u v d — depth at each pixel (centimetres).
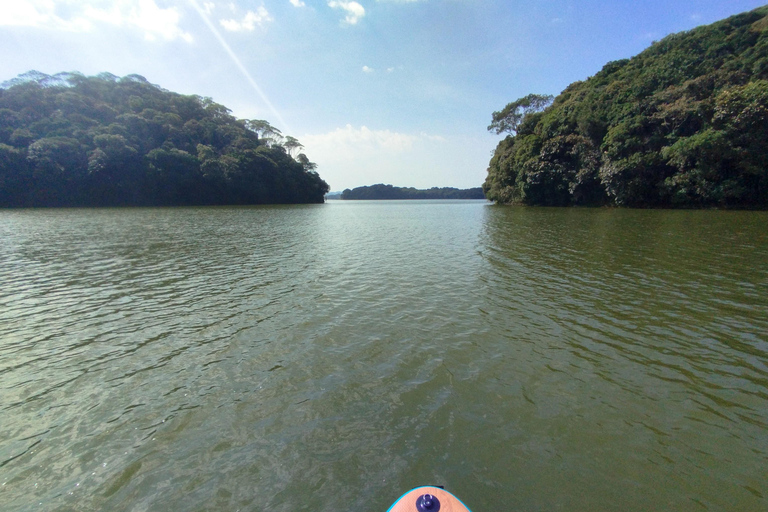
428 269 1617
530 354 805
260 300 1195
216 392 676
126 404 645
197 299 1208
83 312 1091
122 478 484
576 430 565
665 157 4459
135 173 7362
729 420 586
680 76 4891
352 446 534
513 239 2489
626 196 4966
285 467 497
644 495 450
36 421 602
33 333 943
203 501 447
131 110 8894
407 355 804
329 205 10762
